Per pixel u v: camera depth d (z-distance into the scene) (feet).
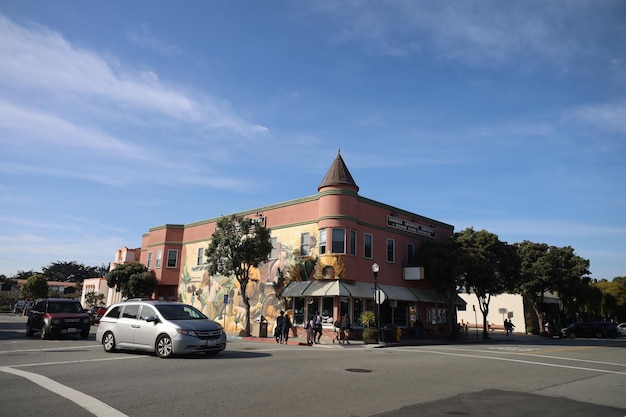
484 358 55.42
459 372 41.47
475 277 108.47
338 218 97.96
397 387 32.12
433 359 52.60
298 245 104.94
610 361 56.13
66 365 38.34
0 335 76.84
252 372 36.29
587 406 27.91
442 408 25.89
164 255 141.69
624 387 35.68
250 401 25.91
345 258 96.37
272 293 107.65
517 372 43.11
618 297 183.62
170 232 143.43
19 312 230.48
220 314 120.98
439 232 126.52
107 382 30.48
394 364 46.06
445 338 111.24
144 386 29.30
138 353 48.03
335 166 103.24
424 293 114.42
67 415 22.09
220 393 27.73
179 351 43.27
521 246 165.68
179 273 141.08
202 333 44.60
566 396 31.24
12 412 22.54
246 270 100.01
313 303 99.76
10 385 29.14
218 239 98.17
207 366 38.75
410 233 116.26
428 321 117.29
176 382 30.89
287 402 26.00
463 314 192.75
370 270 102.32
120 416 22.08
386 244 108.47
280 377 34.37
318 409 24.66
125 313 49.19
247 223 98.37
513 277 115.44
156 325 45.32
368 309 100.58
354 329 94.99
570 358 58.80
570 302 173.47
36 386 28.84
